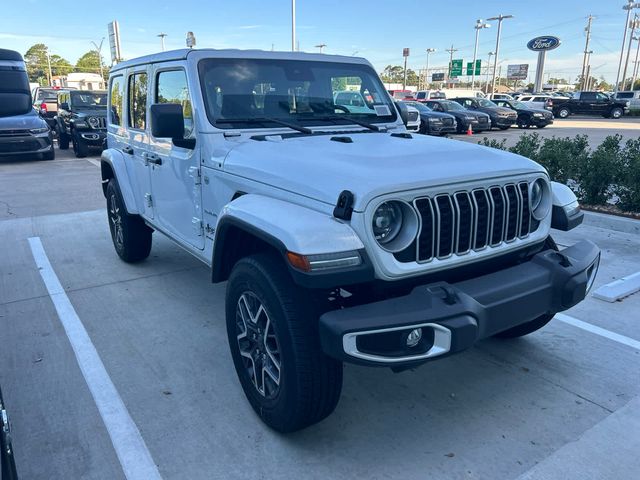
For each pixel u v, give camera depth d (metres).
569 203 3.39
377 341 2.44
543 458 2.76
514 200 2.98
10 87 14.52
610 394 3.32
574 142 8.59
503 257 3.04
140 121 4.83
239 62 3.90
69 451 2.83
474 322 2.47
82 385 3.45
